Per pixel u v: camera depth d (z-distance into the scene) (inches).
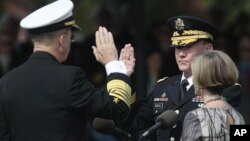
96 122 555.8
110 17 990.4
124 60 590.9
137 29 903.7
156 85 627.5
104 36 580.4
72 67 559.2
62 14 561.0
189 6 1095.0
